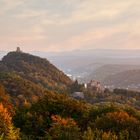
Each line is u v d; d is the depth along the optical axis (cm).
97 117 3256
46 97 3744
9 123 2809
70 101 3697
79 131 3083
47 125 3341
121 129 3097
